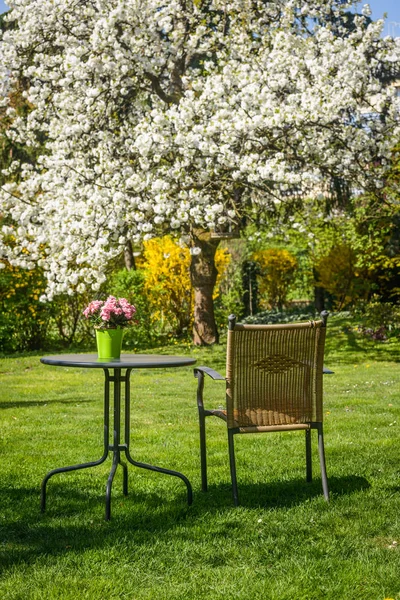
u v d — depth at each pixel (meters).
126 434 3.59
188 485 3.50
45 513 3.34
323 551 2.79
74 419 6.11
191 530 3.06
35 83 11.52
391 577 2.50
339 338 13.04
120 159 10.83
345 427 5.50
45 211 10.82
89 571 2.59
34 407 6.87
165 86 13.21
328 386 8.13
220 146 9.43
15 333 14.36
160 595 2.37
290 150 11.12
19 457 4.57
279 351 3.50
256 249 21.12
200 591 2.41
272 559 2.72
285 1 12.61
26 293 14.19
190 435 5.31
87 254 10.40
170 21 12.31
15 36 11.34
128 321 3.58
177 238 13.94
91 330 15.07
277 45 10.46
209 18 12.95
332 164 11.34
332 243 17.25
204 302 13.81
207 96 9.75
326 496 3.50
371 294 16.77
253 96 9.40
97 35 10.28
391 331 12.57
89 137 11.38
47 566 2.62
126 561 2.69
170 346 13.88
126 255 17.06
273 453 4.61
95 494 3.68
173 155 10.27
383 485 3.76
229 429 3.46
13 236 11.13
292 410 3.55
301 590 2.40
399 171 11.79
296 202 12.81
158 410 6.62
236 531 3.04
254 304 20.23
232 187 10.24
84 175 10.55
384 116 11.31
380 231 14.40
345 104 10.15
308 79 11.04
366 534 2.99
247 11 12.80
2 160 15.34
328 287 17.44
